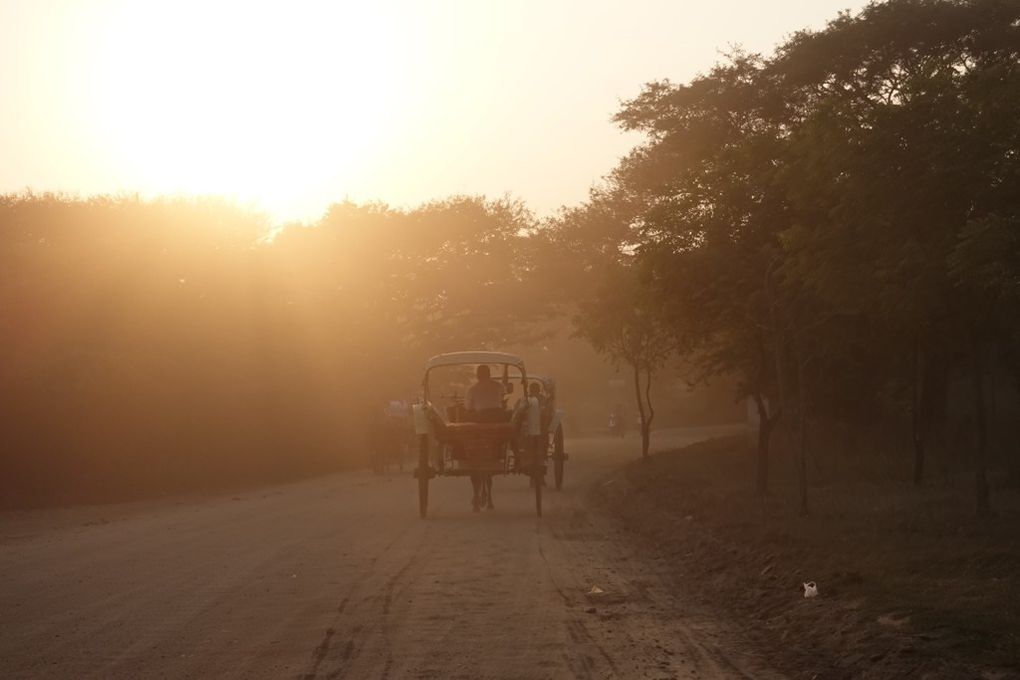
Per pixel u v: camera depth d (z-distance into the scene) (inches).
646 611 402.9
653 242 709.3
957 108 480.1
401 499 937.5
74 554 581.3
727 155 676.1
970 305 546.0
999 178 468.8
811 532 558.6
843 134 500.4
